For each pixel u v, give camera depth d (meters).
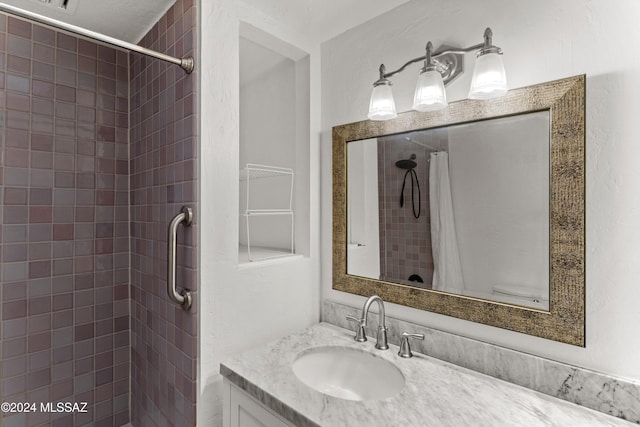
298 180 1.59
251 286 1.29
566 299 0.90
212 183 1.18
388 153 1.31
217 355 1.19
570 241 0.89
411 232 1.24
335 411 0.83
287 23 1.41
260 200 1.90
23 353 1.43
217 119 1.19
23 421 1.43
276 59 1.69
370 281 1.36
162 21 1.36
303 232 1.55
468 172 1.10
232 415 1.08
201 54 1.15
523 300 0.99
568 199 0.90
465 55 1.11
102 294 1.65
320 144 1.57
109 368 1.68
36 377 1.46
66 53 1.54
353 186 1.43
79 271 1.58
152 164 1.46
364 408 0.85
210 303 1.17
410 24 1.25
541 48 0.95
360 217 1.41
